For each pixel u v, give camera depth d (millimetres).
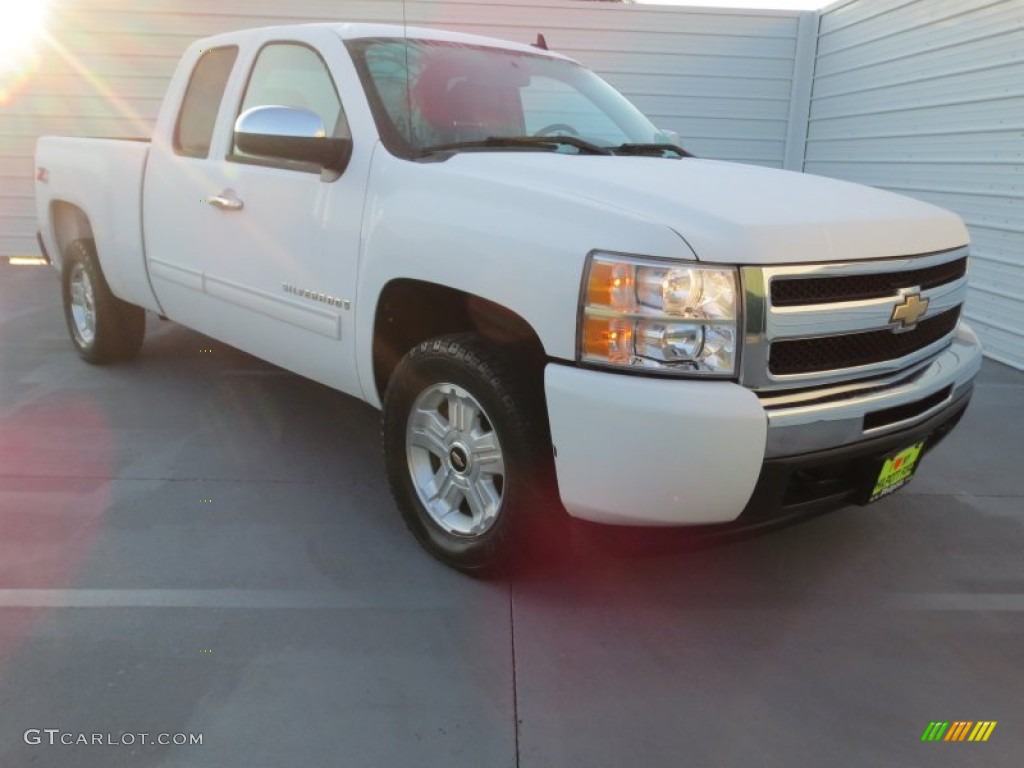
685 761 2166
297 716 2264
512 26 9555
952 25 7125
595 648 2629
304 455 4098
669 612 2852
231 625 2662
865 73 8617
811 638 2738
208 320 4184
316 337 3436
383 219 2982
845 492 2662
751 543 3389
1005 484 4086
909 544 3428
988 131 6676
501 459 2746
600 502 2410
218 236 3906
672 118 9969
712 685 2477
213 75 4176
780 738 2266
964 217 7066
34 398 4824
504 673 2486
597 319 2330
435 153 3117
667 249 2271
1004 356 6586
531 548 2779
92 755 2088
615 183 2598
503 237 2555
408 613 2768
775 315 2316
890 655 2662
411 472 3076
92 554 3070
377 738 2197
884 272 2553
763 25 9688
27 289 8227
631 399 2271
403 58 3523
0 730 2166
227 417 4609
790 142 10094
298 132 3176
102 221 4820
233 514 3436
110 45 9484
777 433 2309
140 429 4375
